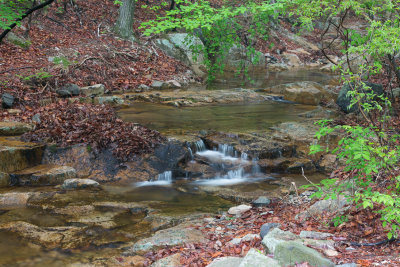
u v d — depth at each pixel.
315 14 6.17
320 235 4.30
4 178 6.61
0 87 10.41
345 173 6.62
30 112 9.59
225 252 4.16
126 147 7.60
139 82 14.61
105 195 6.43
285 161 8.12
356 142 4.25
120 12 18.62
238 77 18.95
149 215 5.63
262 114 11.32
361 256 3.69
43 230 4.99
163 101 12.60
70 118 8.72
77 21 18.31
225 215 5.71
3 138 7.78
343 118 10.70
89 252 4.45
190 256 4.14
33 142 7.60
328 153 8.40
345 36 6.39
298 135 9.08
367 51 4.87
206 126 9.55
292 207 5.80
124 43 17.80
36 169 7.01
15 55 13.10
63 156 7.41
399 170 4.81
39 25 16.33
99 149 7.54
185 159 7.81
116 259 4.26
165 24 8.80
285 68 23.53
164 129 9.09
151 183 7.16
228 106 12.51
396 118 9.41
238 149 8.16
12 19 8.32
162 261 4.00
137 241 4.77
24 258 4.25
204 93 13.74
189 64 18.38
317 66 26.03
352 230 4.47
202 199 6.50
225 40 16.42
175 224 5.38
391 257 3.57
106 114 9.19
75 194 6.38
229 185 7.19
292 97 13.88
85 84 12.96
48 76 11.69
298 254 3.36
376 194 3.79
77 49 15.20
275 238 3.97
